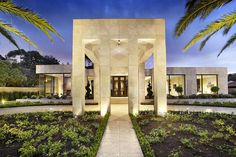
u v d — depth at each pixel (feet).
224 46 29.35
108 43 39.52
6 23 16.75
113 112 41.93
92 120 34.47
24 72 109.50
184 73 74.79
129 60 39.50
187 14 18.57
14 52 104.17
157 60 39.68
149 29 39.99
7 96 65.67
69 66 73.26
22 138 24.64
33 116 37.55
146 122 32.19
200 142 23.30
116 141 24.53
